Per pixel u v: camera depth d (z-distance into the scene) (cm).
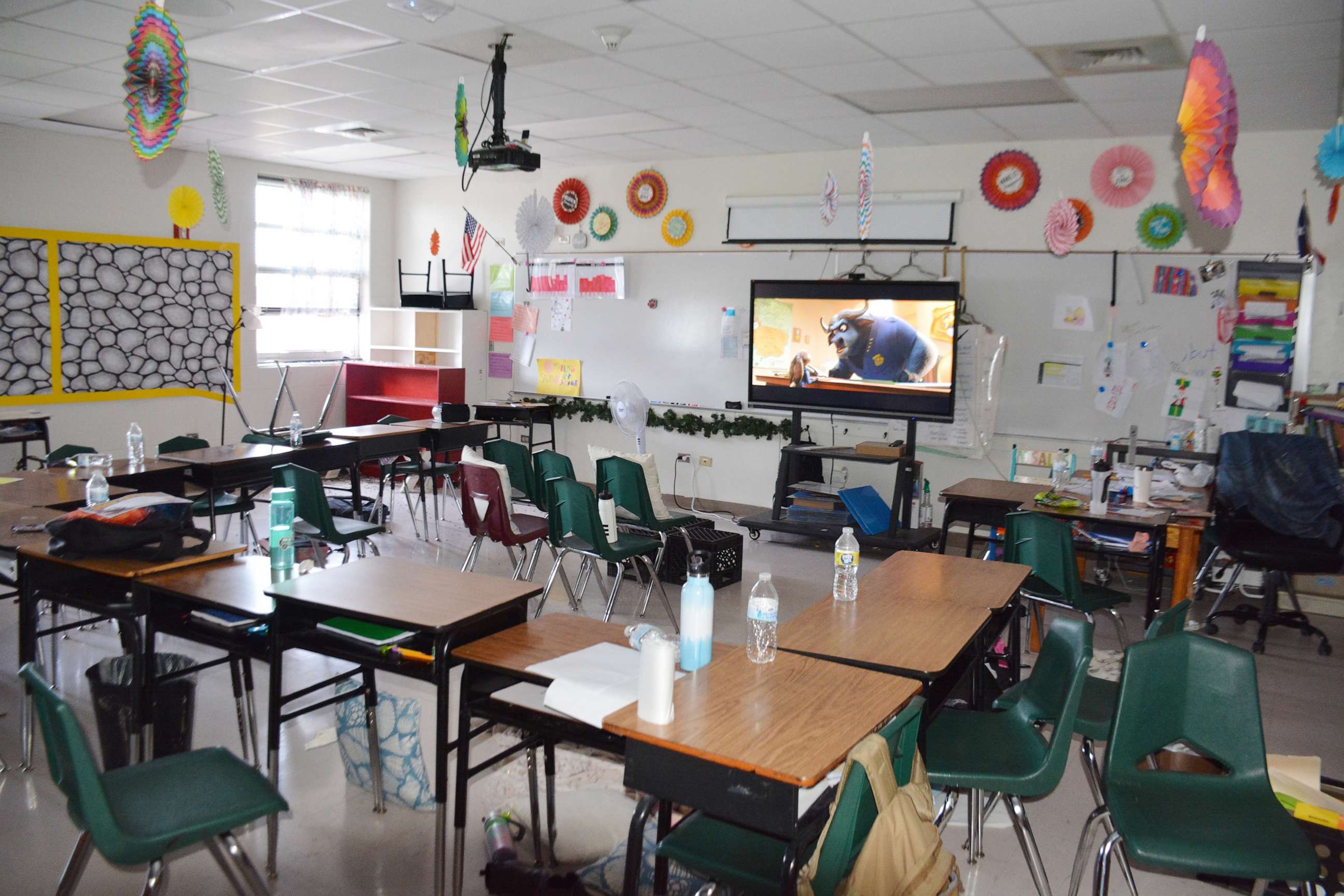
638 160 803
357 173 938
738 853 204
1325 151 318
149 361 784
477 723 365
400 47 476
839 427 743
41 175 709
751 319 723
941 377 650
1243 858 208
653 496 562
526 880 255
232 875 218
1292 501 498
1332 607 567
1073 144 643
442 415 716
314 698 393
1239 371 605
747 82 525
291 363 905
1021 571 348
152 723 297
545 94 568
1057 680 265
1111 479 515
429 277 941
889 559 367
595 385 872
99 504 321
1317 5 360
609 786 322
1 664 420
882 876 184
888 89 527
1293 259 582
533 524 527
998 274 676
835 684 225
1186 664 240
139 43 280
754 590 248
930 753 256
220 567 313
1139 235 629
